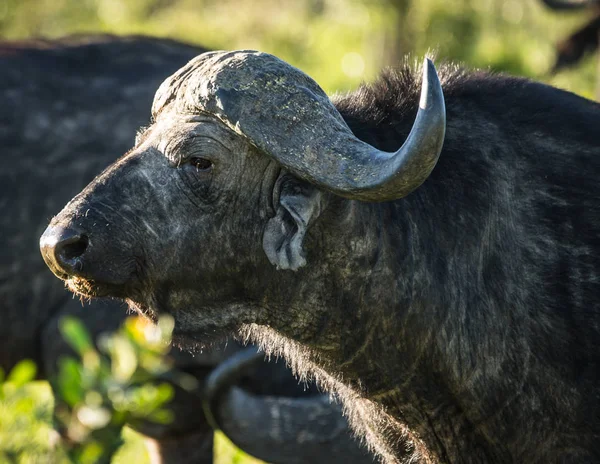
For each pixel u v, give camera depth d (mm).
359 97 17422
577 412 16812
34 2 71438
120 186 15594
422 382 17062
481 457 17516
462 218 16797
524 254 16906
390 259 16469
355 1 59469
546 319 16797
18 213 26172
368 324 16625
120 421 18359
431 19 58531
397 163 14367
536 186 17078
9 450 19328
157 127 16000
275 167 15727
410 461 18281
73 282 15852
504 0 58531
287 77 15406
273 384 23953
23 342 26531
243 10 65500
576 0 48688
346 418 22203
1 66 27000
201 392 25609
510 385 16922
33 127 26500
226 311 16344
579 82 51938
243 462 27609
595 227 16984
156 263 15688
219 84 15398
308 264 16125
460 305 16812
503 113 17406
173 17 66812
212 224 15773
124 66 27656
